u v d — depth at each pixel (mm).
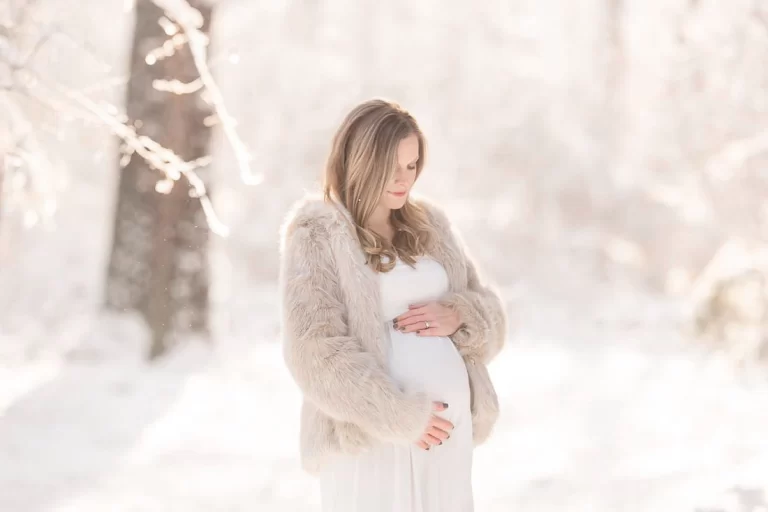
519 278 19906
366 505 2453
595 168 20547
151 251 7914
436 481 2520
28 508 4098
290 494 4480
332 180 2678
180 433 5695
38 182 3939
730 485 4082
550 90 21109
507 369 8953
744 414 6297
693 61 17094
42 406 6078
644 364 9117
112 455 5121
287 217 2678
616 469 4805
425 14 22094
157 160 3684
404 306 2631
